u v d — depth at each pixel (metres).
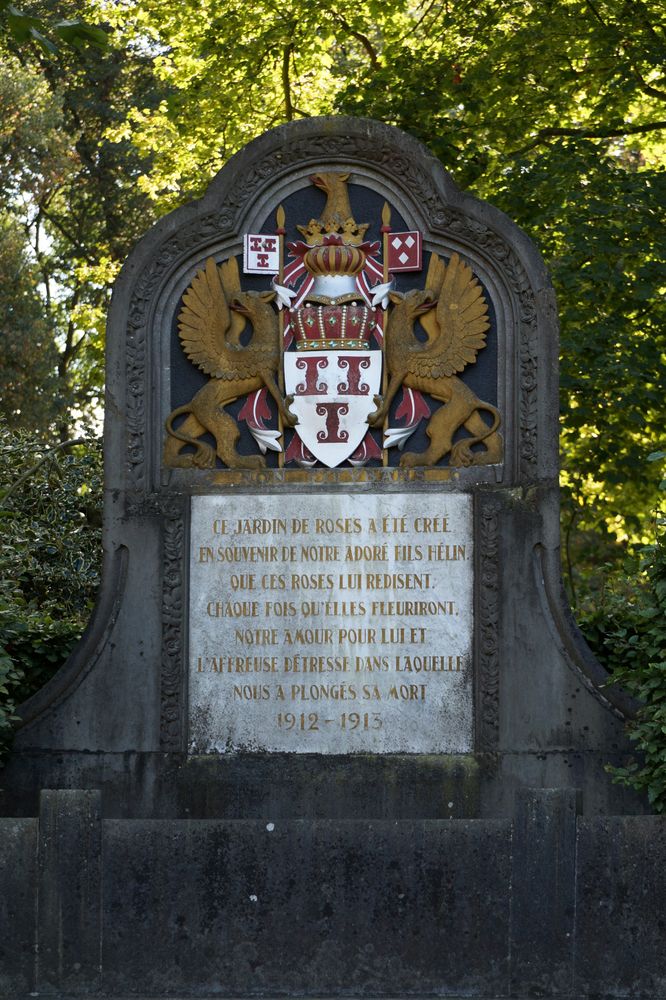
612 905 7.61
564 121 18.27
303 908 7.57
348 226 10.09
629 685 8.80
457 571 9.68
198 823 7.63
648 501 17.89
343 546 9.73
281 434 9.96
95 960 7.58
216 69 18.42
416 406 9.95
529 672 9.58
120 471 9.88
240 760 9.58
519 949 7.57
